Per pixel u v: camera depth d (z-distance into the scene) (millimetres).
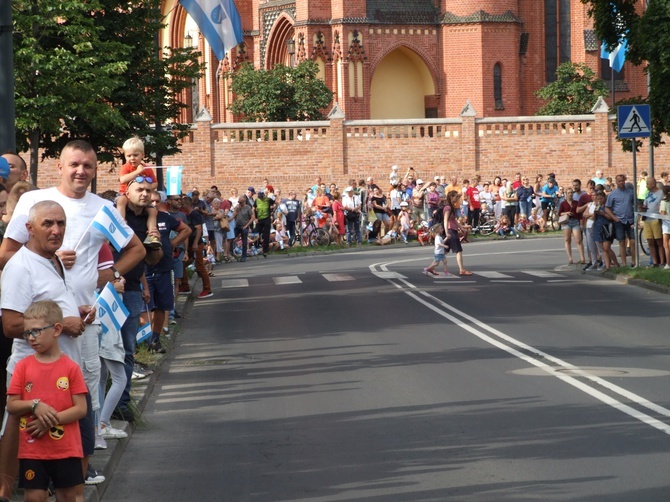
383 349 23000
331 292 35719
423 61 92938
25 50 30797
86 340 12094
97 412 13352
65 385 9969
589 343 23406
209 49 98562
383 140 77812
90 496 11461
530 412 16172
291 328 26984
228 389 18953
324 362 21516
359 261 50062
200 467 13453
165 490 12414
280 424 15883
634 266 40094
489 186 69688
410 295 34125
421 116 94562
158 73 38062
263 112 83312
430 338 24562
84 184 11953
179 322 28625
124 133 36969
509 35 91938
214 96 98750
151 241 16297
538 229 68562
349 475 12812
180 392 18797
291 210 60875
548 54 95562
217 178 76500
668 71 35531
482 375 19531
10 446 10766
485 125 78062
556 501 11445
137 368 19375
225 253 53625
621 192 40156
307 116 83875
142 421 15992
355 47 89875
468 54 91750
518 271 42531
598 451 13648
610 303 31219
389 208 64688
